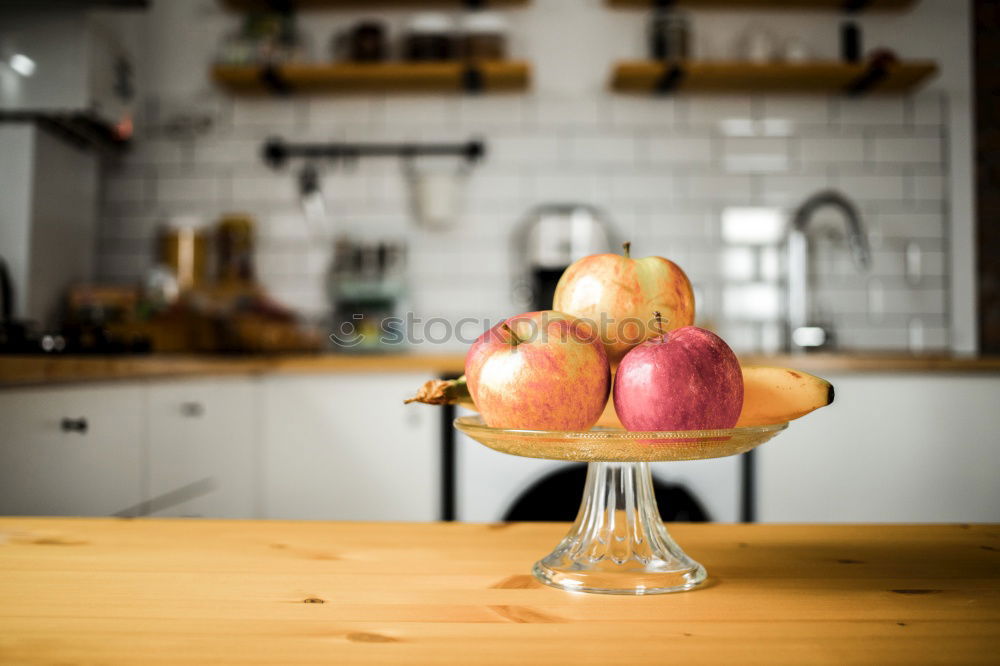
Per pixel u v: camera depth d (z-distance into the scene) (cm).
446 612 41
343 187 316
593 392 46
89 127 262
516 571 49
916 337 310
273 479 230
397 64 288
